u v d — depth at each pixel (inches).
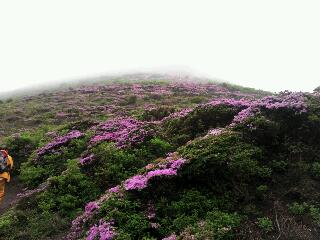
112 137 885.2
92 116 1363.2
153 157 756.6
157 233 514.6
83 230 558.3
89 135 956.0
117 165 736.3
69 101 1732.3
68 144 929.5
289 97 767.7
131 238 502.6
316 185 577.6
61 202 669.9
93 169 749.3
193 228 491.2
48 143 962.1
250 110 743.1
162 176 577.6
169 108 1079.6
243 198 556.7
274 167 613.0
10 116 1504.7
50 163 860.0
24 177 825.5
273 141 660.7
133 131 857.5
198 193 560.7
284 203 550.6
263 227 503.8
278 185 585.0
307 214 525.0
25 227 618.2
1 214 690.8
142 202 562.6
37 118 1439.5
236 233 491.5
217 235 477.7
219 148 620.1
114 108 1476.4
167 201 557.9
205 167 581.0
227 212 531.8
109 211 553.0
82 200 674.8
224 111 823.1
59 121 1368.1
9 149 983.0
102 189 697.0
